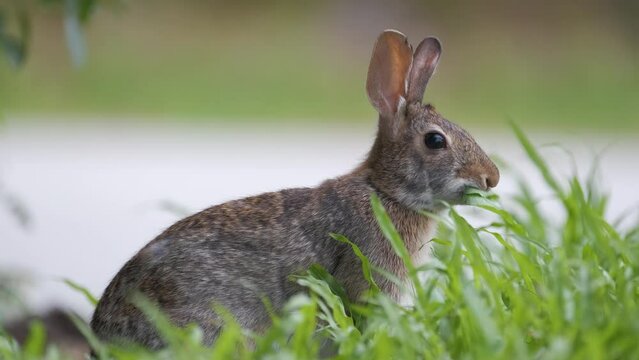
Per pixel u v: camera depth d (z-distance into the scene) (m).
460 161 8.81
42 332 6.99
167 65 28.81
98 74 27.91
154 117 25.20
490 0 34.03
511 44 32.28
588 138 23.17
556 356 6.29
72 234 16.58
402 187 8.92
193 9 32.53
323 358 7.98
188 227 8.53
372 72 9.20
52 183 19.48
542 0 33.88
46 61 28.69
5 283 12.23
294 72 28.80
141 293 8.29
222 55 29.81
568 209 9.01
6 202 12.09
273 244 8.59
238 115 25.42
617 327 6.54
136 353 7.22
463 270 8.27
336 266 8.77
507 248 8.01
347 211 8.80
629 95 27.59
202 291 8.34
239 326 8.29
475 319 6.74
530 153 9.39
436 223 9.09
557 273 7.29
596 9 33.72
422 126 8.92
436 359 6.79
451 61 31.02
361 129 24.44
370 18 33.22
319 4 33.75
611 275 8.05
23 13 11.54
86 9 11.09
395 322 6.86
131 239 16.48
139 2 32.38
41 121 24.72
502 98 27.30
